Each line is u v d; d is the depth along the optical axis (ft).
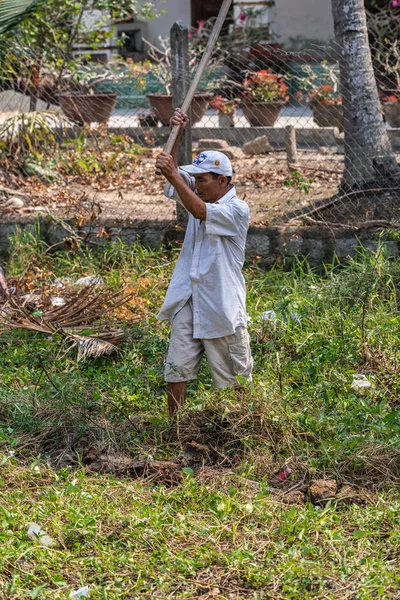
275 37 63.16
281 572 15.39
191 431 20.97
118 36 67.67
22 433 21.48
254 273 32.55
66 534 16.66
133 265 32.76
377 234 32.30
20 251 33.71
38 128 41.93
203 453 20.22
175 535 16.62
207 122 54.90
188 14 68.18
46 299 29.22
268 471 19.39
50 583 15.40
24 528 16.85
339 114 49.67
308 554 15.98
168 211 35.94
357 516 17.17
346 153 34.53
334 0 33.81
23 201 37.65
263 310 28.96
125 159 44.32
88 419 21.63
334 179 40.50
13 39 40.63
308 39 62.69
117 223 34.53
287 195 38.01
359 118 33.96
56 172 41.32
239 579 15.47
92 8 50.96
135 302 29.37
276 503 17.63
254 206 36.47
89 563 15.80
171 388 21.40
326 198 35.58
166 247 34.24
